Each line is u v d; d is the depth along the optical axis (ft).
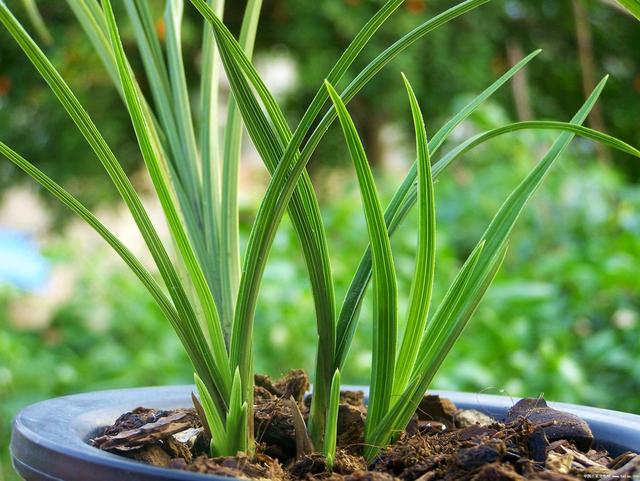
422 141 1.13
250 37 1.40
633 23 6.28
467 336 3.18
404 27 5.60
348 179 5.51
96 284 4.25
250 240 1.15
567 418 1.27
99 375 3.73
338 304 3.17
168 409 1.42
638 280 3.08
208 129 1.40
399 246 3.60
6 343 3.71
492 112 4.17
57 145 5.91
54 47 5.40
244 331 1.18
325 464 1.17
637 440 1.26
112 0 5.23
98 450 1.07
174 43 1.44
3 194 6.16
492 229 1.27
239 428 1.17
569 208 3.77
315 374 1.25
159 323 3.85
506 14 6.19
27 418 1.22
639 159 6.52
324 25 5.71
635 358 3.03
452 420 1.42
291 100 6.31
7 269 4.45
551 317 3.18
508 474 1.03
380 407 1.23
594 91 1.30
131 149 6.06
